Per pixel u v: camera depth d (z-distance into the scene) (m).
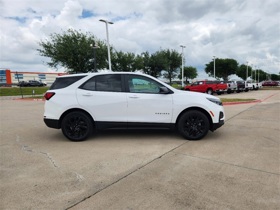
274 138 6.25
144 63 53.91
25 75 71.69
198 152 5.11
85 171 4.13
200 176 3.88
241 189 3.43
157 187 3.52
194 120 6.09
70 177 3.89
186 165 4.36
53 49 37.25
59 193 3.36
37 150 5.41
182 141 6.00
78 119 6.12
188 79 83.38
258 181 3.68
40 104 18.23
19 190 3.46
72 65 37.59
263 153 5.01
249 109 12.50
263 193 3.31
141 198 3.21
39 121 9.66
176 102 6.01
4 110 13.95
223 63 84.25
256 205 3.01
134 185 3.59
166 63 53.62
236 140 6.07
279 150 5.21
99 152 5.18
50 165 4.44
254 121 8.78
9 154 5.13
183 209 2.95
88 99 6.04
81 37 38.50
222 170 4.11
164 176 3.89
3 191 3.43
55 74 79.19
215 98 6.26
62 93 6.13
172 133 6.87
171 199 3.18
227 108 13.00
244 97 21.80
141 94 6.05
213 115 6.04
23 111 13.40
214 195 3.27
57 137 6.68
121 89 6.11
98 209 2.96
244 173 3.98
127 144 5.78
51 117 6.13
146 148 5.43
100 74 6.27
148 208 2.98
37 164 4.50
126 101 6.00
